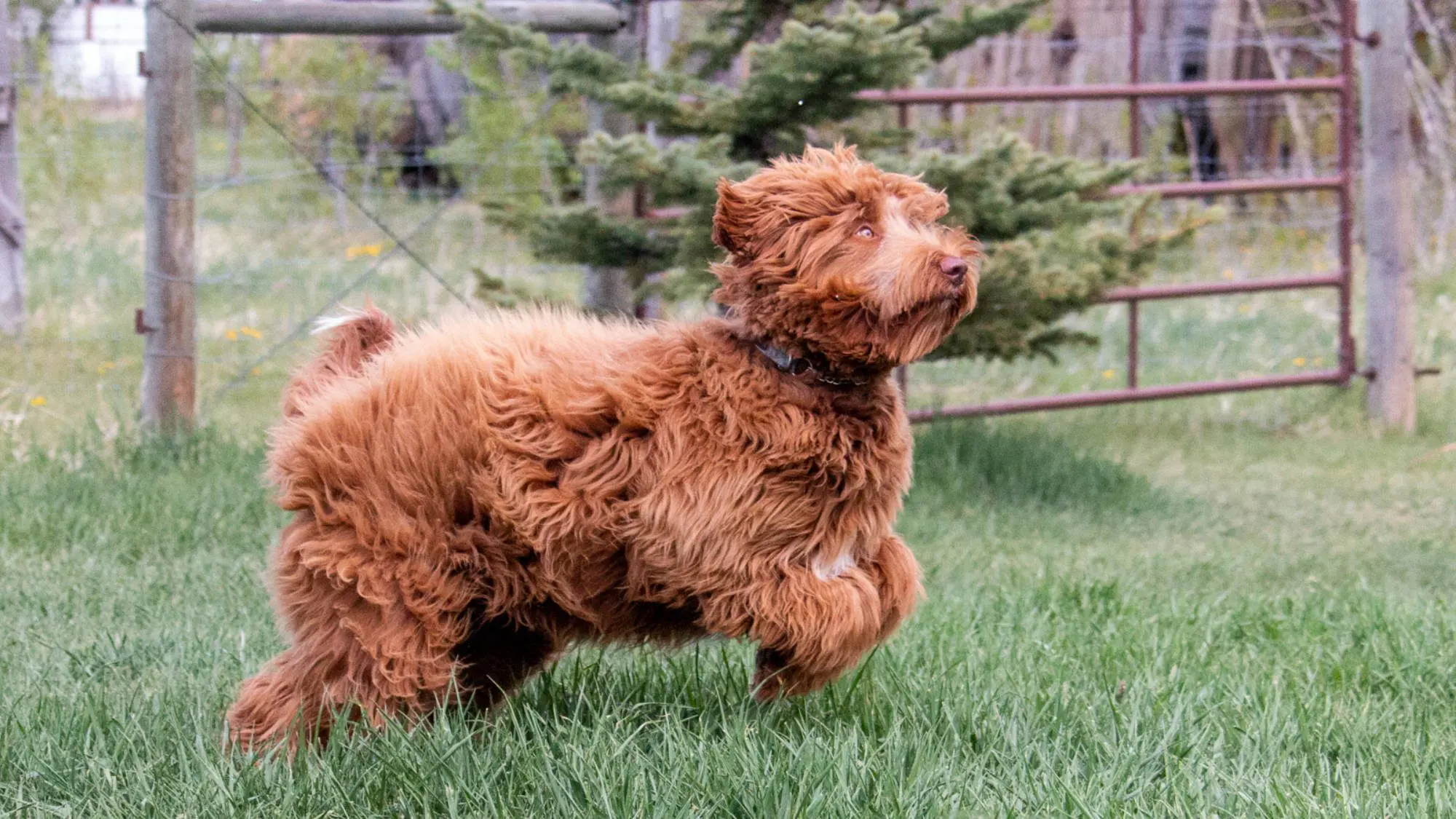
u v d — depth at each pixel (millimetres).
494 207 7500
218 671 4426
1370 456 9250
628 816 3123
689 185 6766
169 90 7504
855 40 6695
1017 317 7336
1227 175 15742
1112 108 15211
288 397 3836
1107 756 3584
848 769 3354
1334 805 3268
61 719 3717
